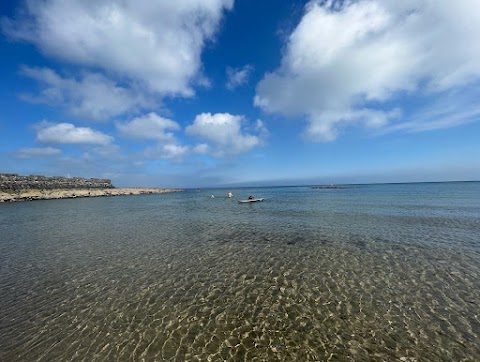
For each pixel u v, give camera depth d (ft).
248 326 31.89
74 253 64.49
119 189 438.40
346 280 44.29
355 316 33.42
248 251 61.98
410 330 30.42
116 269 52.44
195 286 43.62
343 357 26.23
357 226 88.63
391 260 53.62
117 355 27.37
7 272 52.26
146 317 34.58
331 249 61.98
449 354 26.50
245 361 25.94
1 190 265.54
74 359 26.99
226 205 186.60
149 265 54.34
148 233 86.89
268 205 173.68
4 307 38.19
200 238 77.20
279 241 70.49
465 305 35.63
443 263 51.29
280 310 35.32
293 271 48.78
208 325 32.35
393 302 36.76
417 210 125.70
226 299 38.83
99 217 131.85
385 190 367.04
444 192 277.03
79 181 391.45
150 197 343.67
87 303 38.73
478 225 85.92
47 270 52.90
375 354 26.61
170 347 28.43
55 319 34.63
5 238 84.38
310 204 171.22
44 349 28.68
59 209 177.06
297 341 28.84
